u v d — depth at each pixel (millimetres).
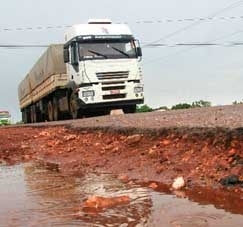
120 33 20797
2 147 14344
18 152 13211
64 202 5230
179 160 6742
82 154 10289
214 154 6270
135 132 10000
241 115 9117
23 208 5043
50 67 25297
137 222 4012
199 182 5523
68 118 25672
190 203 4578
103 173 7574
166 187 5648
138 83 20891
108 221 4125
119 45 20734
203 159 6312
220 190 5047
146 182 6195
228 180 5148
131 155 8258
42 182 7117
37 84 31359
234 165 5559
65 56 21547
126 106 21469
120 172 7336
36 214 4680
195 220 3906
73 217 4391
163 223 3900
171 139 8078
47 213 4688
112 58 20500
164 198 4953
